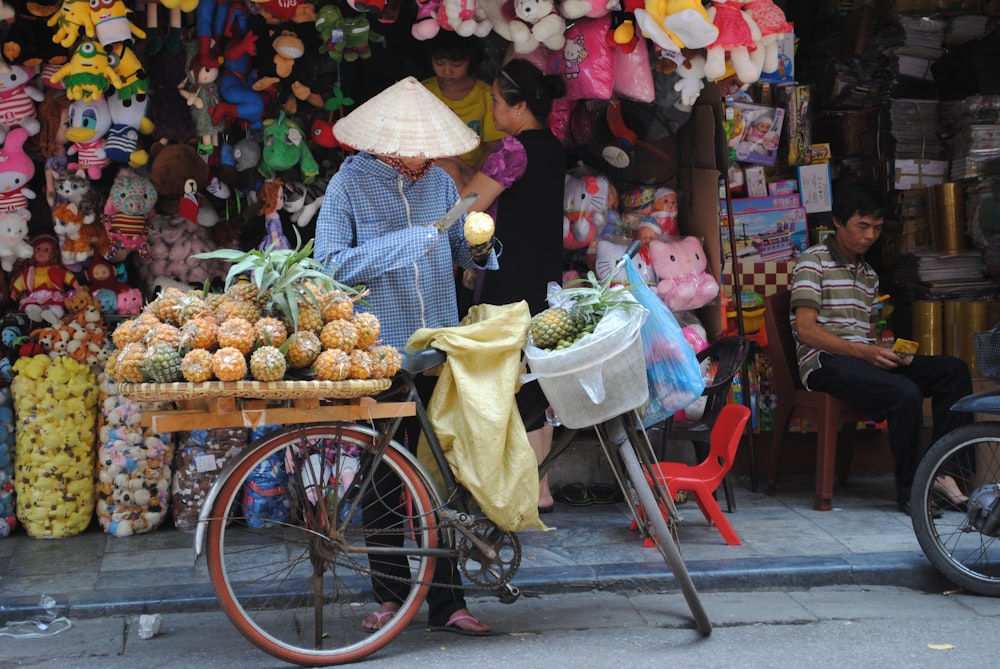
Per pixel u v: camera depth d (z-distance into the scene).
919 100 6.95
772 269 6.56
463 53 5.43
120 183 5.23
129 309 5.44
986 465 5.19
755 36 5.15
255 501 5.11
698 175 6.09
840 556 4.73
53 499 5.09
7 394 5.14
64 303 5.34
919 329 6.53
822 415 5.59
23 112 5.10
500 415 3.69
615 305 3.88
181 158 5.21
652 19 5.02
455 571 3.98
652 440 5.57
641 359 3.85
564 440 3.99
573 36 5.38
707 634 3.94
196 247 5.51
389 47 5.96
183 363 3.30
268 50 5.26
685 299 5.74
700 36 4.95
